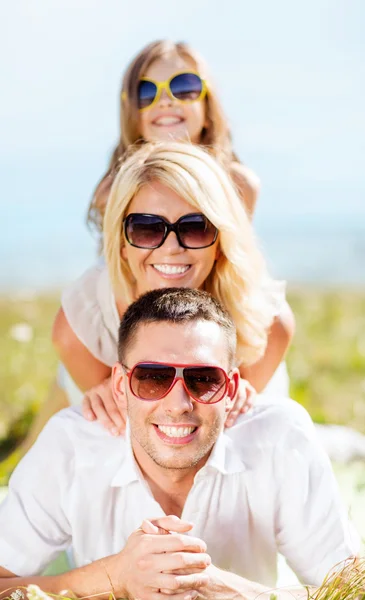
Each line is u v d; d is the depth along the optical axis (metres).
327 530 2.80
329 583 2.58
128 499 2.82
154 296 2.71
